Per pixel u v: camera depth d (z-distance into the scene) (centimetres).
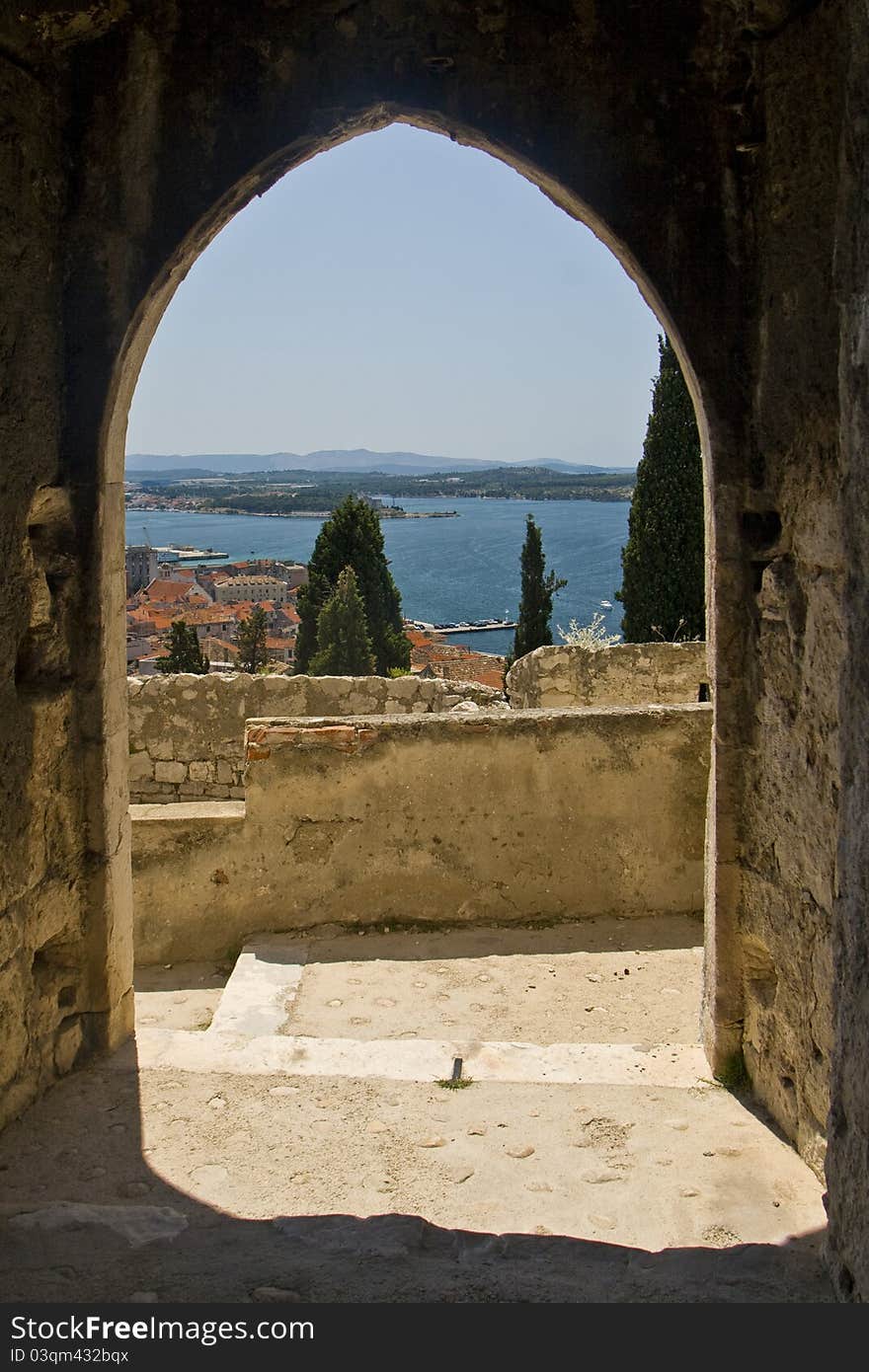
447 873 533
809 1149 308
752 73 327
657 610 1577
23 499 326
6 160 311
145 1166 312
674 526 1552
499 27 341
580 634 1154
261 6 340
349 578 2058
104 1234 274
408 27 342
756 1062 352
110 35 338
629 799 532
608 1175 309
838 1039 249
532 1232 278
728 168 334
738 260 336
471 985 472
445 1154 321
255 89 343
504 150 347
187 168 344
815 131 296
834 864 289
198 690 870
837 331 284
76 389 350
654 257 340
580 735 528
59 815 352
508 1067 379
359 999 460
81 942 370
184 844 521
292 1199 296
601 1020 442
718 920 358
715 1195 297
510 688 1093
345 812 527
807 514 305
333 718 534
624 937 518
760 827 342
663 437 1548
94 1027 376
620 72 338
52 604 348
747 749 348
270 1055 385
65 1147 322
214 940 526
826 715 294
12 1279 250
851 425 243
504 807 530
